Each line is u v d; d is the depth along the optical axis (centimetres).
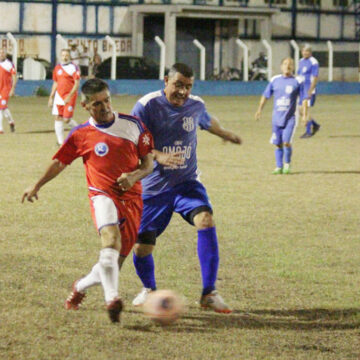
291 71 2844
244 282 1466
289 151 2919
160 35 10194
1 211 2108
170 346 1112
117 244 1155
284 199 2391
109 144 1189
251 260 1638
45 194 2388
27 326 1184
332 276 1523
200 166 3095
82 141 1200
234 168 3058
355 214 2173
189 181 1324
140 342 1127
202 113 1338
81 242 1766
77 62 8569
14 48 7938
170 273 1515
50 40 9538
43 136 4178
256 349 1106
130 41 9950
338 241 1836
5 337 1134
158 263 1590
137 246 1303
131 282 1453
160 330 1183
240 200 2355
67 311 1261
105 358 1062
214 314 1272
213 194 2455
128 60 8650
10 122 4350
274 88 2869
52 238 1800
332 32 11125
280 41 10812
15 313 1247
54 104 3697
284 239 1844
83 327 1188
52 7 9475
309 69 4269
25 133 4331
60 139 3703
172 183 1307
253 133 4544
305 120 3641
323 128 4950
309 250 1739
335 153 3622
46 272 1503
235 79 9512
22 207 2170
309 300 1359
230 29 10525
